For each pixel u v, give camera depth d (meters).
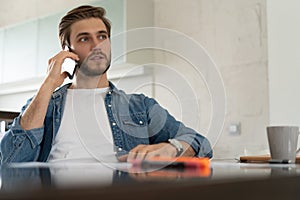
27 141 1.33
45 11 4.04
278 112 2.35
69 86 1.40
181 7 3.08
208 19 2.93
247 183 0.38
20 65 3.79
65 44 1.15
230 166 0.74
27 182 0.33
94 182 0.33
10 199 0.23
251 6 2.71
